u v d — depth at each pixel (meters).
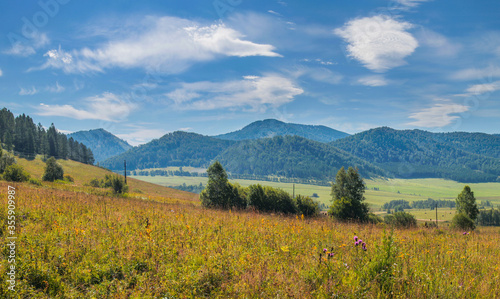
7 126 134.00
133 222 8.98
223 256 5.94
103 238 6.81
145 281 4.78
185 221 9.91
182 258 5.88
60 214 9.12
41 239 6.29
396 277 4.79
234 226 9.55
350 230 11.08
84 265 5.33
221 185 27.25
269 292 4.38
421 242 9.09
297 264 5.76
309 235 9.09
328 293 4.36
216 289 4.63
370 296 4.25
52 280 4.66
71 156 156.62
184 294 4.44
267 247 7.11
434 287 4.66
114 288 4.64
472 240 10.47
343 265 5.45
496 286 4.87
